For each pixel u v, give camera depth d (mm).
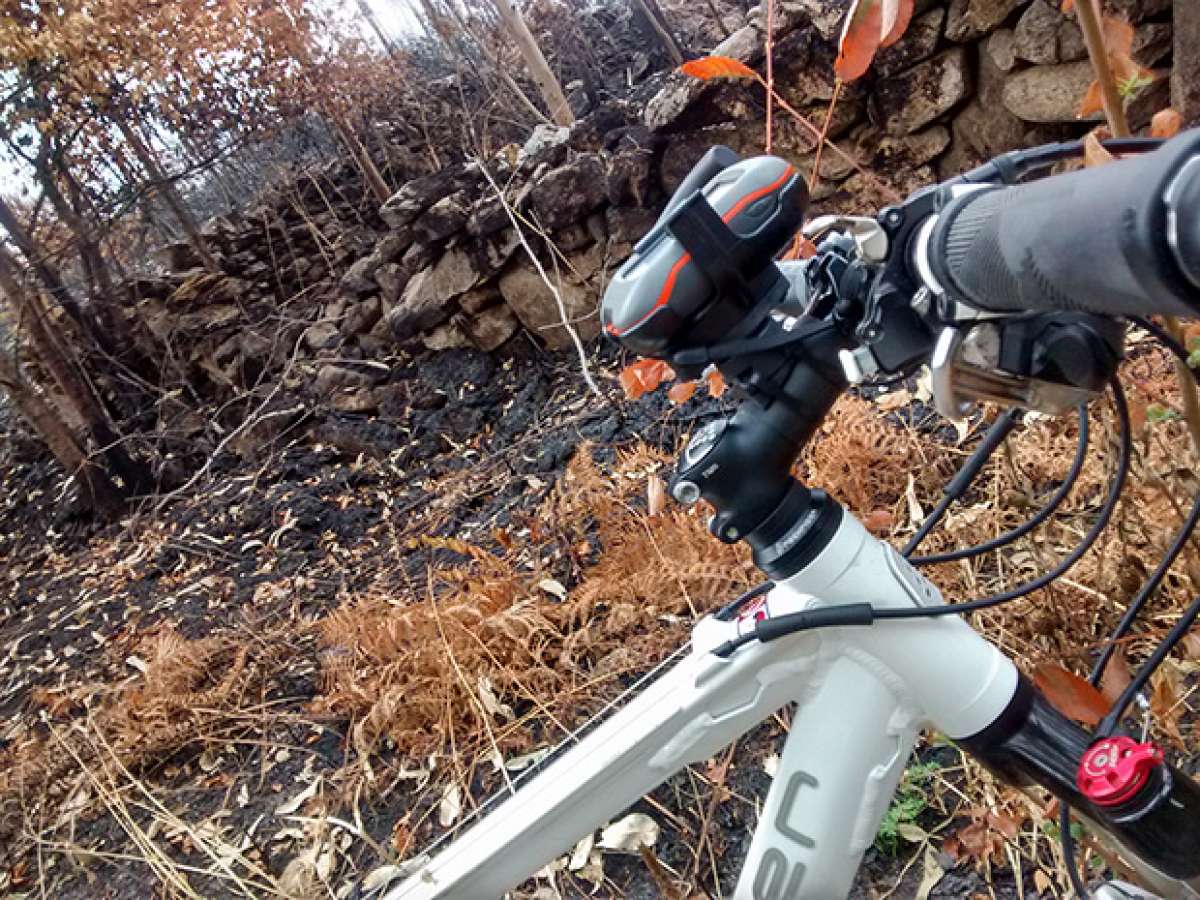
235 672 2541
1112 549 1658
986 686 839
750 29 3025
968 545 1861
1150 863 768
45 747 2639
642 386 1313
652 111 3236
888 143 3029
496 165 3738
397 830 1894
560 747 1762
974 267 575
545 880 1668
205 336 5023
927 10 2771
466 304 3807
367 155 5102
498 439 3566
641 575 2178
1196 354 886
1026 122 2795
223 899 1927
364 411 4078
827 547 825
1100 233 452
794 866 945
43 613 3836
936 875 1401
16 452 5555
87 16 3861
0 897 2148
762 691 936
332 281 5023
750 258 704
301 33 4547
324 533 3521
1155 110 2541
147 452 4777
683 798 1713
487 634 2184
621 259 3463
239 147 5133
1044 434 1996
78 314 5027
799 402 776
